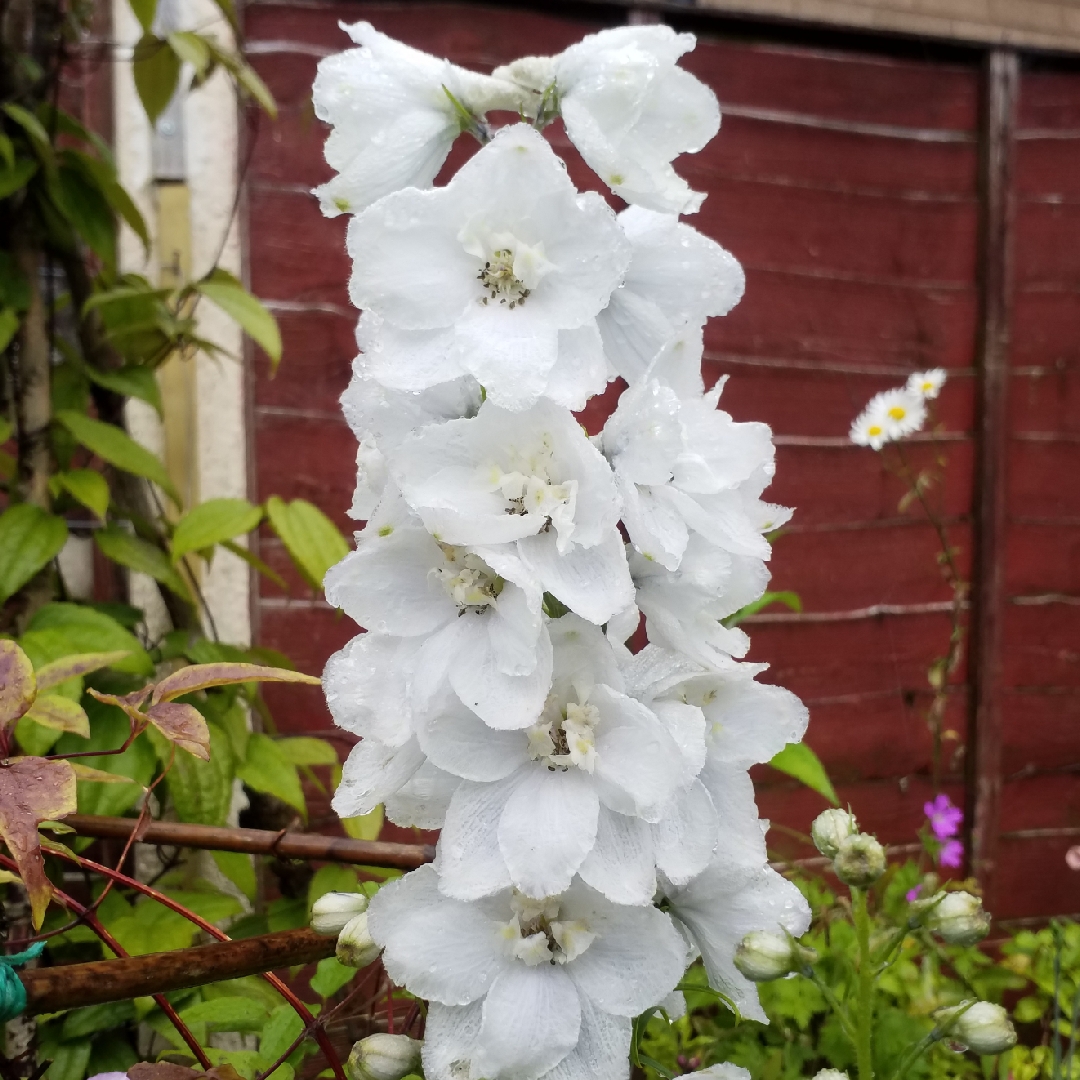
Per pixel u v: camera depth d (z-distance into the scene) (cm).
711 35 62
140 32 52
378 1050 26
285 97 57
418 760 24
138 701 26
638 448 22
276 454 59
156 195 54
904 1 63
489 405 22
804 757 47
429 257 23
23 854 22
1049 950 60
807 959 26
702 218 63
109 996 23
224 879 52
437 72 24
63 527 41
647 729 22
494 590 23
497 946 24
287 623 60
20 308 42
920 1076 48
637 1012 24
